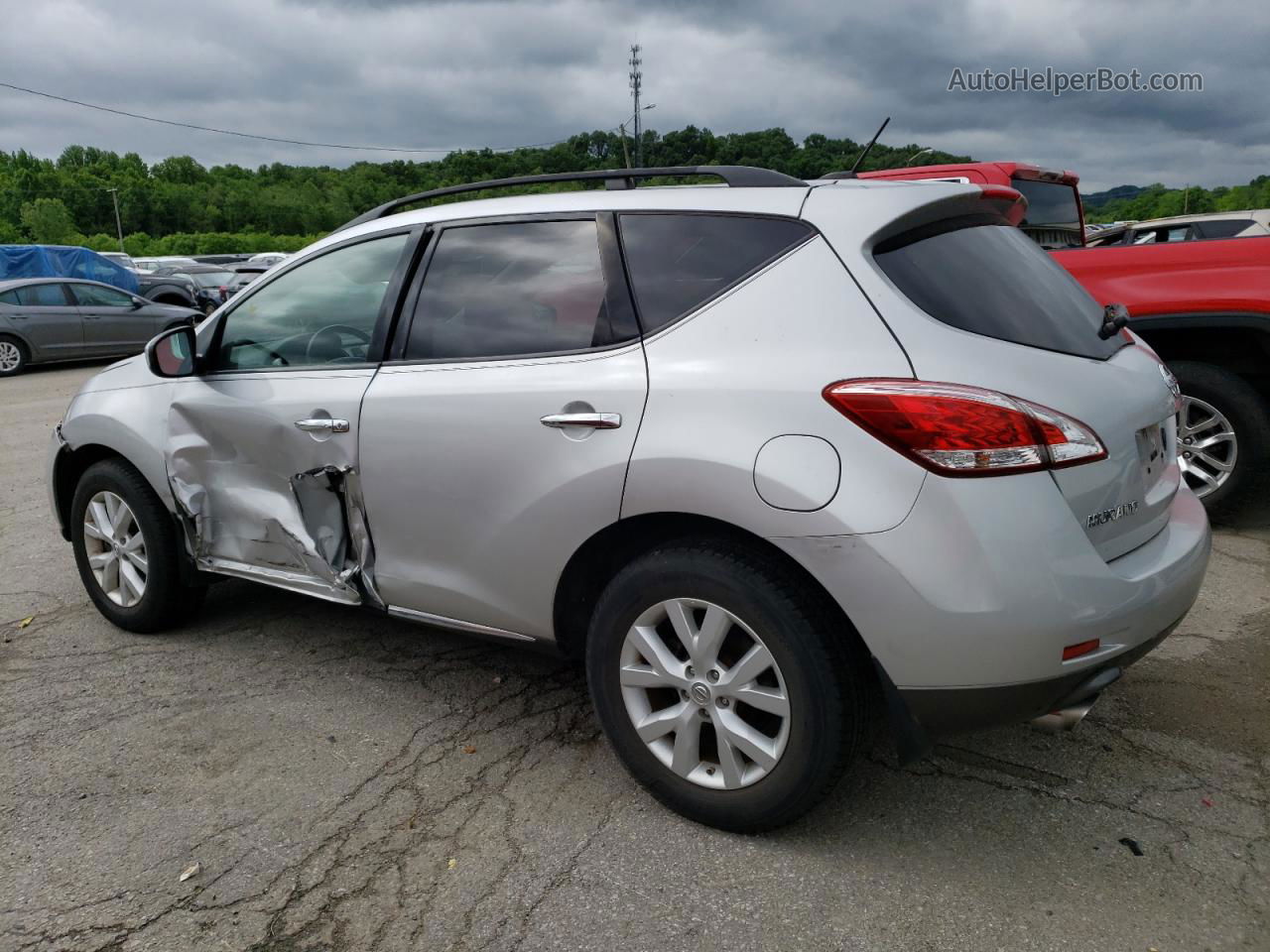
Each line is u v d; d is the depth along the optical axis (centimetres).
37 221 12506
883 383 225
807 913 231
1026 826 263
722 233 264
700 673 251
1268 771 286
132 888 247
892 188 261
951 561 217
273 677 364
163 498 374
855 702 237
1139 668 352
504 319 292
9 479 713
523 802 280
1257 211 959
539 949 222
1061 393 232
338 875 250
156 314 1606
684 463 242
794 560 236
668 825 267
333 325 331
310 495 329
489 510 283
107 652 391
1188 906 230
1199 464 487
